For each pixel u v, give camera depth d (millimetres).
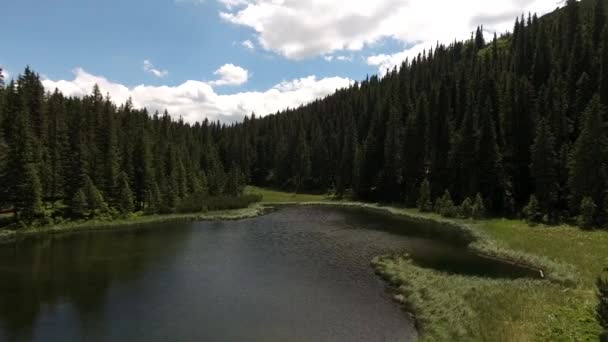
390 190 100438
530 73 97625
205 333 24062
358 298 30047
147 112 127625
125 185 77812
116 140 88625
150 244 51812
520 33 117312
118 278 36031
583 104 72562
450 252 44875
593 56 82125
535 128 73312
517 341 18484
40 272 38281
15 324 25828
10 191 63594
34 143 73500
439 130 92188
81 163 74250
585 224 51281
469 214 68500
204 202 89562
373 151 107812
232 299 30031
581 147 57000
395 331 24047
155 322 25844
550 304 23312
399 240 52375
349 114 139000
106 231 63188
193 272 37719
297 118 168375
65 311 28016
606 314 16484
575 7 105062
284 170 146250
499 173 71062
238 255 44625
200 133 167750
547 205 62969
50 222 65375
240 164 153875
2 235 57750
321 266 39438
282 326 24922
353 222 70000
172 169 97312
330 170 132125
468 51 157125
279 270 38031
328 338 23172
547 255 39156
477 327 21469
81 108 95438
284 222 71312
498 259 41406
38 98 83312
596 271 31672
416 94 125312
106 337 23766
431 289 29875
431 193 85188
